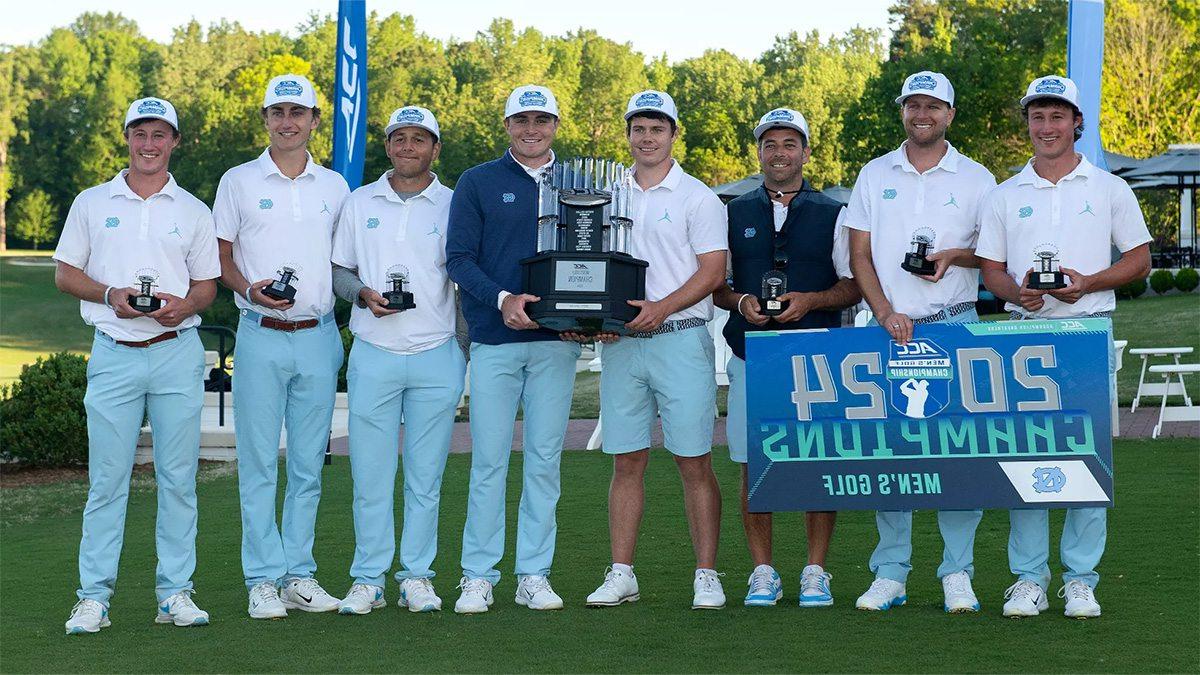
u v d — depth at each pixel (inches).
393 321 232.8
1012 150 1732.3
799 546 288.7
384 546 236.8
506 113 233.0
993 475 221.1
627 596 237.1
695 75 3420.3
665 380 232.5
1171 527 290.7
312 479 237.9
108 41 2933.1
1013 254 224.2
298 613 233.6
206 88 2549.2
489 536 237.1
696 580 234.1
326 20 2861.7
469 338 241.9
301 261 232.8
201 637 215.5
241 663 197.3
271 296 225.3
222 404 494.0
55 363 449.1
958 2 1952.5
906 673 184.5
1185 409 491.2
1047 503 219.3
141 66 2925.7
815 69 3563.0
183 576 229.0
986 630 209.3
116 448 223.8
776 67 3782.0
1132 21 1633.9
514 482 385.4
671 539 299.0
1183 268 1039.6
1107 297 225.5
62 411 440.5
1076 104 218.5
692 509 236.2
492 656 198.4
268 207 232.2
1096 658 190.4
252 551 234.7
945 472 222.7
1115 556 263.4
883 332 224.4
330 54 2603.3
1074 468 218.7
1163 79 1640.0
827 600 230.4
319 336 235.5
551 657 197.2
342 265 238.4
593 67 3225.9
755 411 227.9
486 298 224.8
